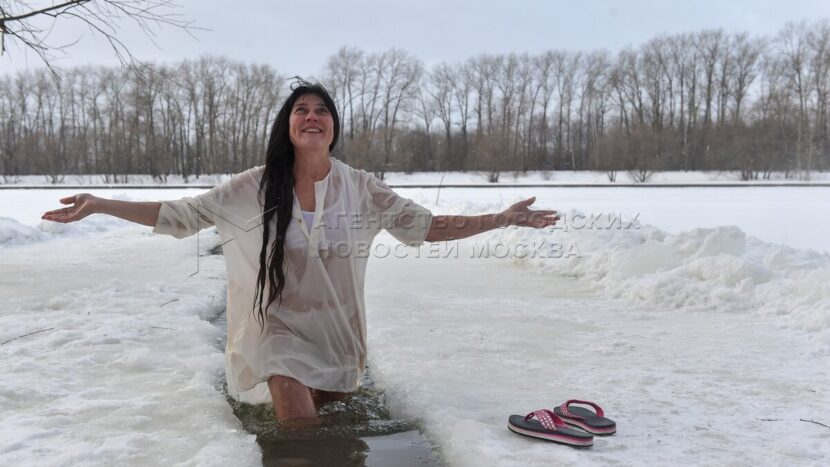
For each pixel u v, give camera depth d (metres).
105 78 58.47
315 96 3.10
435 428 2.86
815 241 10.81
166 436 2.72
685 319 4.98
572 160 63.06
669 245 6.94
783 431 2.79
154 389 3.34
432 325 4.77
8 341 4.19
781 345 4.19
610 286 6.29
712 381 3.48
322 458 2.62
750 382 3.47
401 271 7.46
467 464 2.50
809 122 50.28
